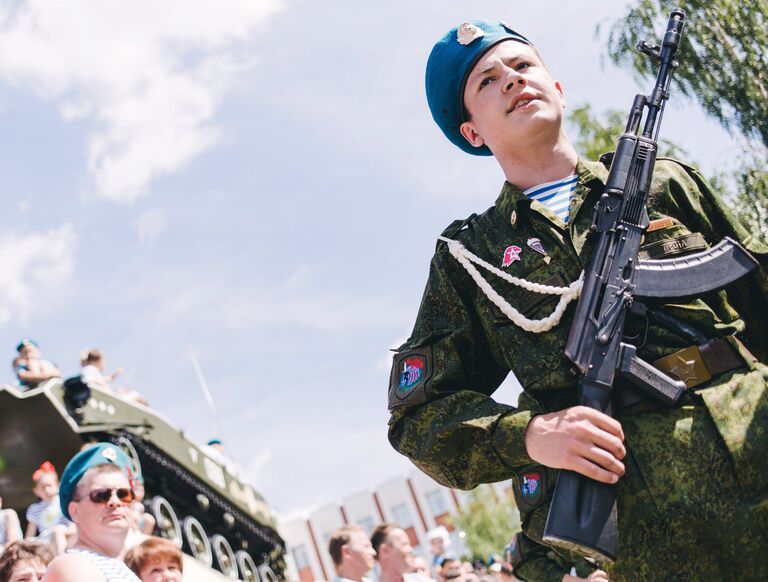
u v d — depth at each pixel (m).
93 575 5.24
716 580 3.09
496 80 3.67
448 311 3.71
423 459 3.52
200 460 19.73
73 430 15.61
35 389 15.30
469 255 3.61
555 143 3.64
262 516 22.95
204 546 19.00
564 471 3.14
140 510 14.83
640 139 3.38
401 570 8.48
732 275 3.30
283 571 23.97
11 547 6.65
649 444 3.17
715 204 3.55
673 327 3.27
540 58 3.79
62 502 5.92
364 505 54.69
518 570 6.40
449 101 3.84
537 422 3.22
